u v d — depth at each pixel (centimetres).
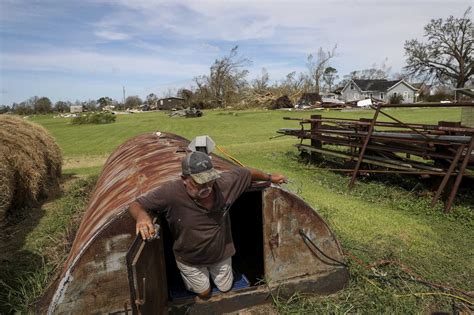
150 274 298
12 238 639
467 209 680
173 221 330
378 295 410
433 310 396
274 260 394
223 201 335
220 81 6538
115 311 336
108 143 2017
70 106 9312
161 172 406
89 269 325
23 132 837
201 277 362
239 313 386
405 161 863
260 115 3794
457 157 697
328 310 387
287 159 1257
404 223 640
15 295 435
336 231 601
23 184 774
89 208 455
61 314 325
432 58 6100
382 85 6838
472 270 480
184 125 2942
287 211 389
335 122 1077
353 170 940
